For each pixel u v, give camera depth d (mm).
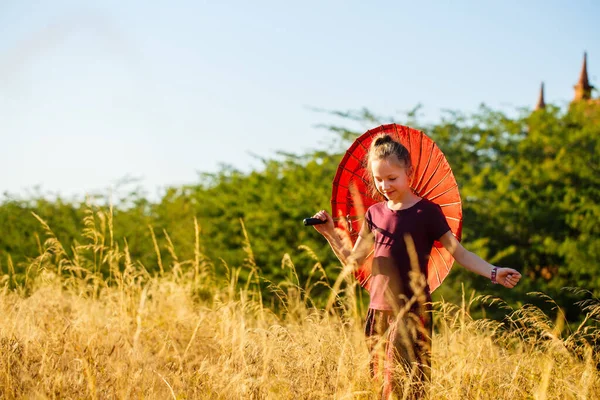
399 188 3713
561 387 3277
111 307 5008
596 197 14328
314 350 3580
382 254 3705
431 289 3908
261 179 14734
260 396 3309
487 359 3592
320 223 3959
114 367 3680
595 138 15227
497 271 3547
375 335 3594
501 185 14695
